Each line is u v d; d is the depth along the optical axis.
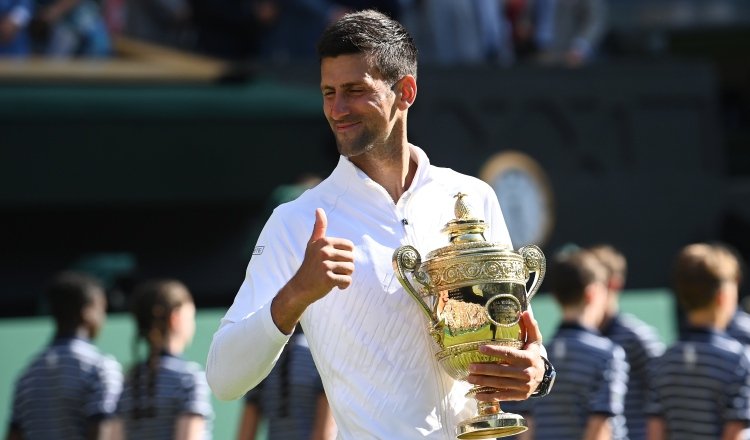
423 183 12.20
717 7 46.38
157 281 21.80
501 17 38.97
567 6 40.28
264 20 35.97
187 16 36.84
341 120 11.72
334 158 33.31
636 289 37.09
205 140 32.28
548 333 29.72
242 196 32.59
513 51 39.47
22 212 33.50
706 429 20.73
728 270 20.97
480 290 11.37
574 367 21.50
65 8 34.16
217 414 26.97
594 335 21.80
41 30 33.88
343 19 11.77
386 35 11.76
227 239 35.19
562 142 36.47
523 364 11.20
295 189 25.70
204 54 36.19
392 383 11.62
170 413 21.12
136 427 21.23
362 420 11.62
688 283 20.92
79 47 34.38
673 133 37.88
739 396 20.64
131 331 26.89
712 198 38.22
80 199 31.41
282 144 32.91
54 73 31.61
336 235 11.88
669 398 21.11
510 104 35.81
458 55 37.22
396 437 11.59
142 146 31.80
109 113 31.44
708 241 38.16
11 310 34.06
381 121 11.74
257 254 12.06
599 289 21.98
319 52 11.80
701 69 38.28
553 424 21.59
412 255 11.45
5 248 33.41
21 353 26.27
